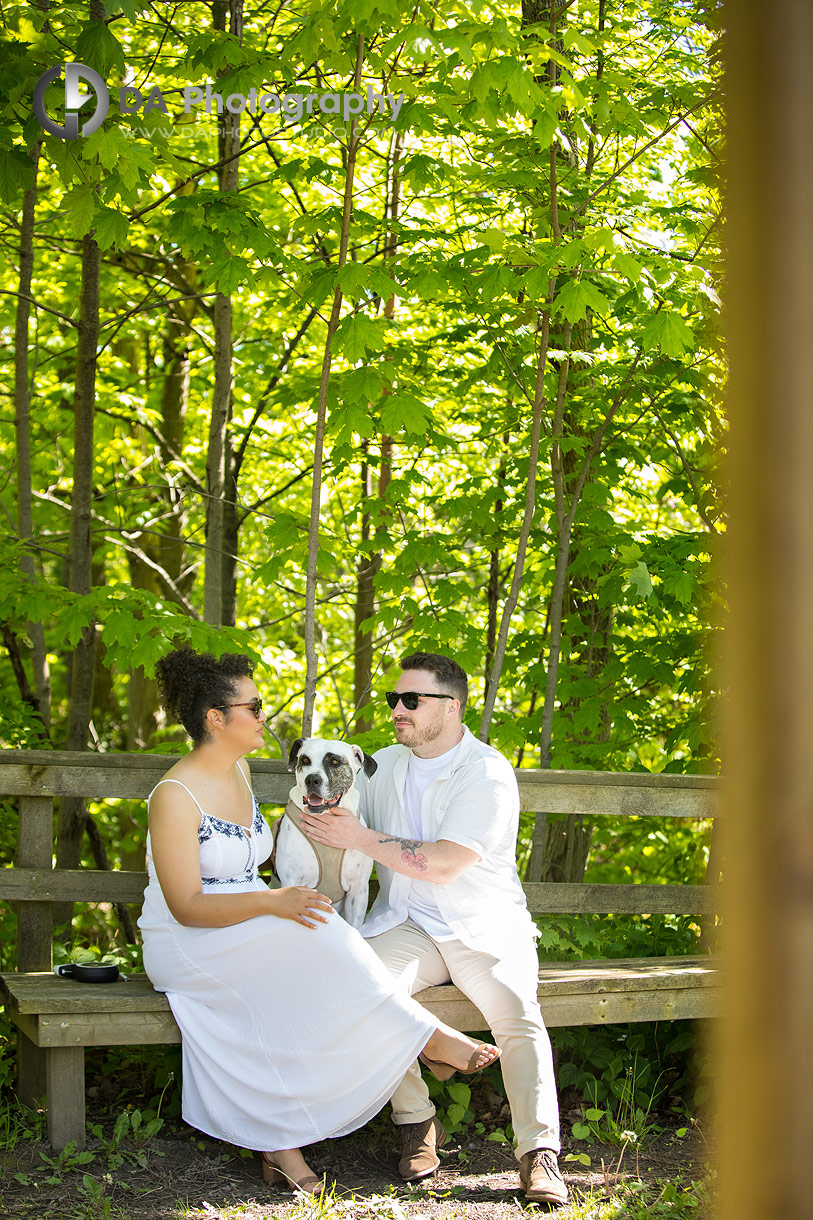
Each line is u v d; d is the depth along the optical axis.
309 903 3.07
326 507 7.89
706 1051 3.77
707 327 4.30
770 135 0.88
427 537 5.44
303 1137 3.03
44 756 3.59
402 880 3.49
